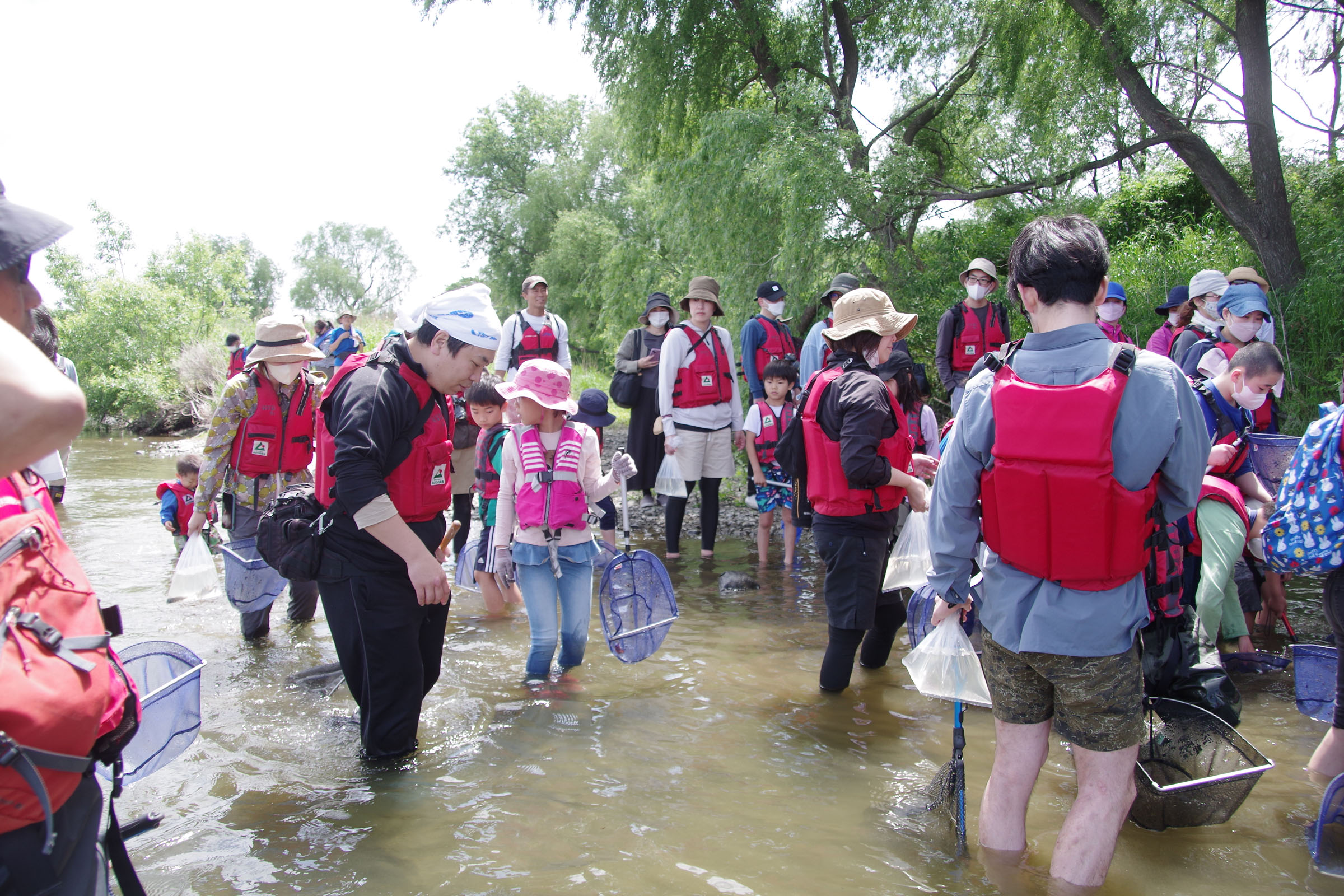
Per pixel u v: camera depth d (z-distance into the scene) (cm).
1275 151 979
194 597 564
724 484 1112
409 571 338
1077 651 254
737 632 557
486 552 595
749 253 1178
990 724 409
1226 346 534
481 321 352
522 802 331
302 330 545
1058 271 257
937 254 1286
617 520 927
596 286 3231
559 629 556
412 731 374
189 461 800
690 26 1298
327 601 367
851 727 405
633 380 840
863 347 435
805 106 1133
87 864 177
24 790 155
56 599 170
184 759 371
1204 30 1106
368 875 281
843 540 427
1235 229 1161
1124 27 1004
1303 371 912
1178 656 339
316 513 367
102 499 1180
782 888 272
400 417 351
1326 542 310
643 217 2381
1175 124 1049
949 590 284
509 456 469
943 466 281
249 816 321
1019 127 1263
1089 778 267
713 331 750
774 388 724
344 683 458
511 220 4147
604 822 315
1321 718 361
